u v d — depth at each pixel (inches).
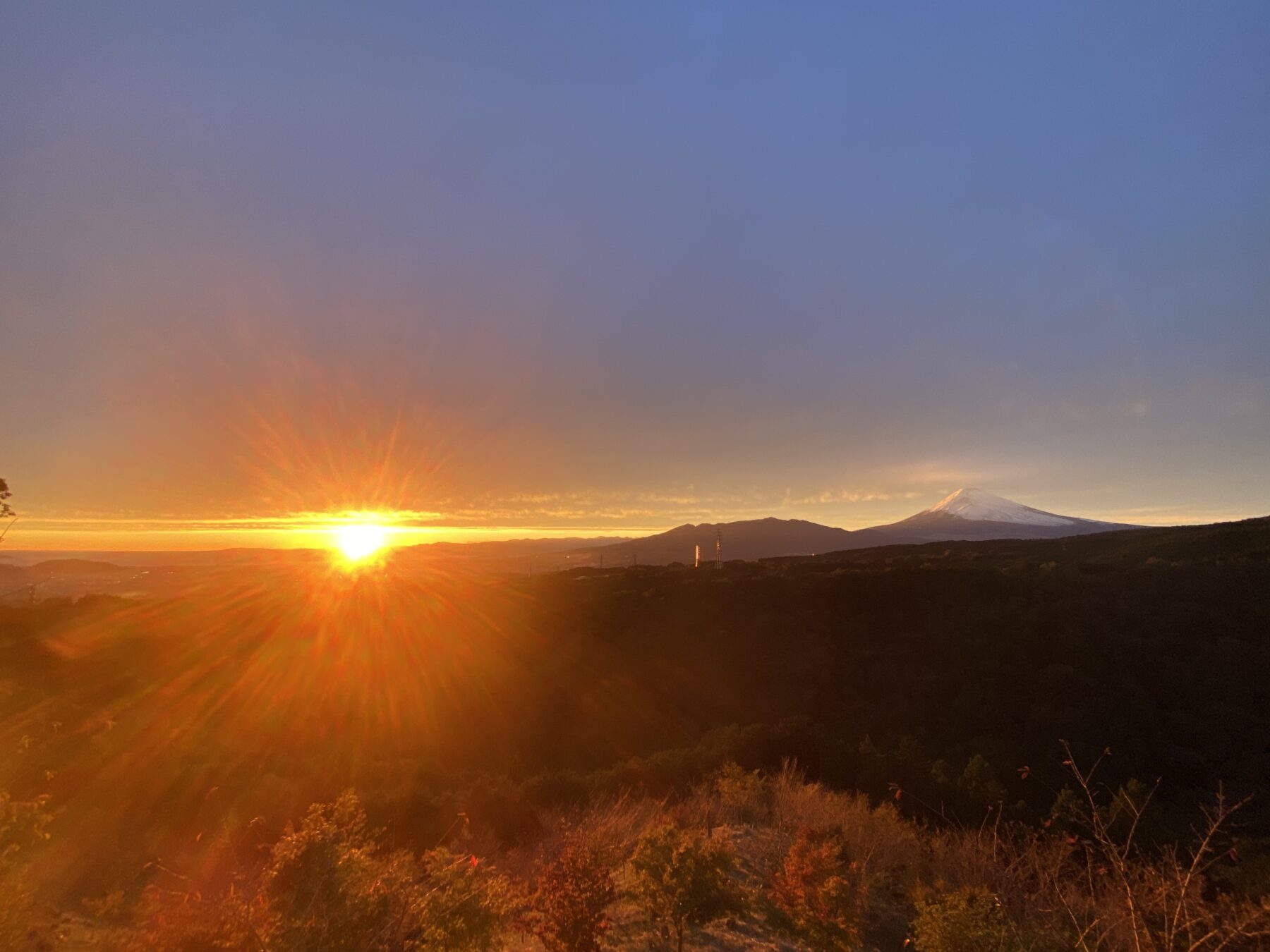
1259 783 712.4
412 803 346.0
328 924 116.9
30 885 213.0
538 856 261.9
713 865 171.3
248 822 298.8
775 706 1048.2
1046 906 211.6
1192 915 139.1
